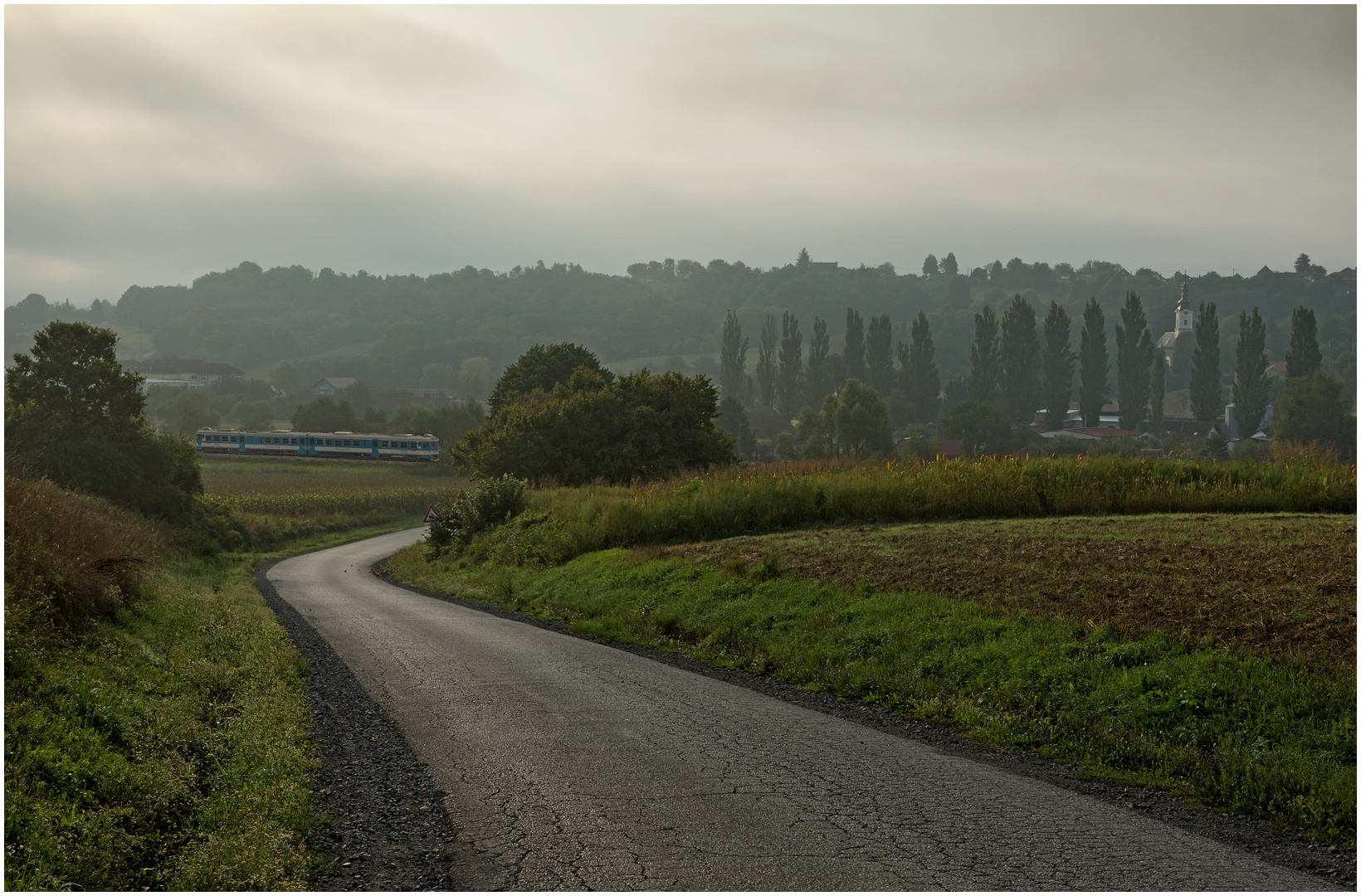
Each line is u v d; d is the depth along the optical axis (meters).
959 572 12.73
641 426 43.59
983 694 8.58
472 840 5.29
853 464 28.42
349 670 10.50
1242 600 9.47
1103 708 7.66
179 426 137.62
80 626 9.49
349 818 5.63
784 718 8.38
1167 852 5.23
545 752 7.12
